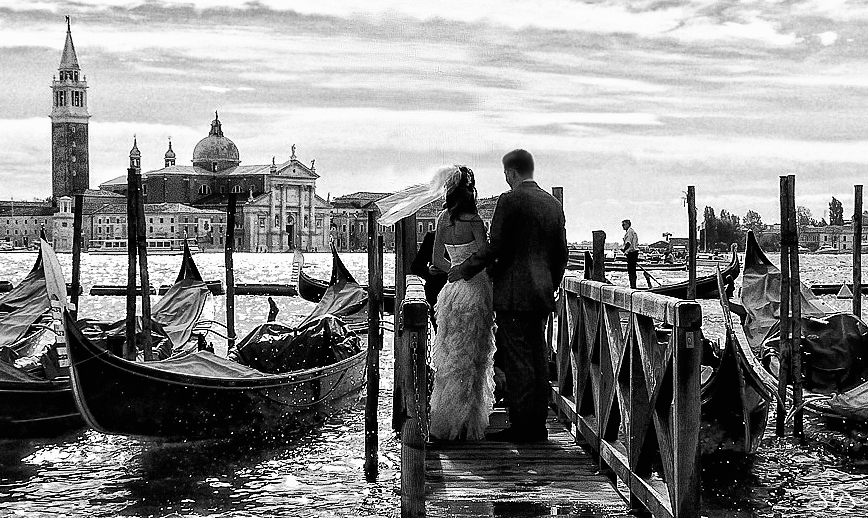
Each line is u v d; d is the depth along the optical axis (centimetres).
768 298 1544
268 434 1228
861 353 1288
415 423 591
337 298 2391
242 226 17212
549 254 760
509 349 766
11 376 1224
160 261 12256
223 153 18662
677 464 508
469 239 812
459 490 658
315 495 950
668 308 523
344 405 1492
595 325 758
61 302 1063
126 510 904
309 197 17950
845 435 1102
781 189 1167
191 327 1861
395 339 926
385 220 848
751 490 933
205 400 1159
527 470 707
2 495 962
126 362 1096
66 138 18812
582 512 618
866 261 10938
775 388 1206
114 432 1112
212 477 1027
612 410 687
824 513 853
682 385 505
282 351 1468
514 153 773
